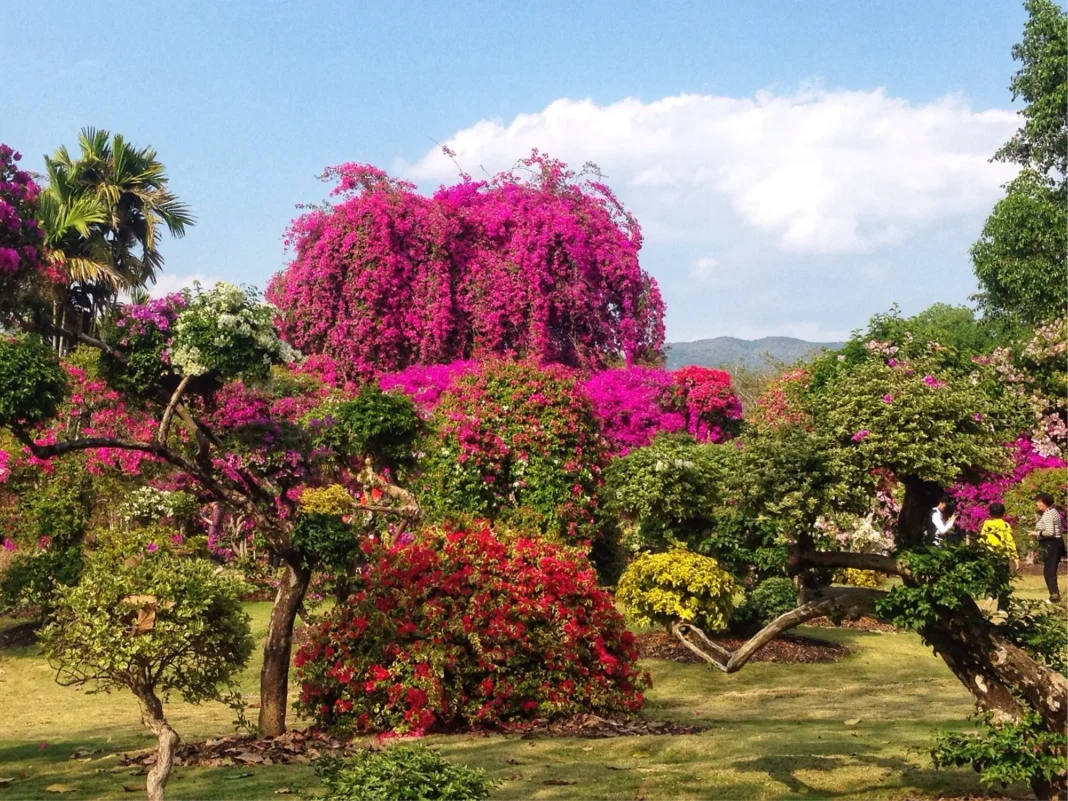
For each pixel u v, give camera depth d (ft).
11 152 22.41
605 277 80.84
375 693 27.55
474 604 28.37
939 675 35.86
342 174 80.33
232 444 25.76
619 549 48.70
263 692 26.76
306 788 19.47
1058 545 42.60
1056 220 77.20
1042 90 79.36
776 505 17.67
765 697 32.55
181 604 21.35
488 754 23.54
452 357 78.18
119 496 44.62
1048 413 62.95
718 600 32.68
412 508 33.42
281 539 26.58
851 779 19.48
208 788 20.48
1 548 47.39
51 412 22.06
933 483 17.52
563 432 46.96
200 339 23.52
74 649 20.81
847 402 17.70
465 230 79.97
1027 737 16.62
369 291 76.23
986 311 83.41
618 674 29.37
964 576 16.71
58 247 62.28
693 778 20.02
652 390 65.41
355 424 33.45
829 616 18.20
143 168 74.90
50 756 25.02
